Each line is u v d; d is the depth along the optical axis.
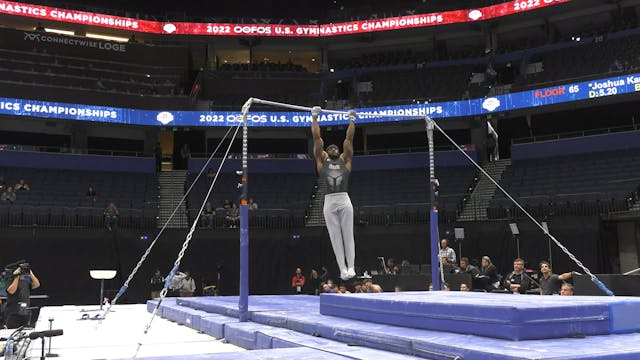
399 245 28.34
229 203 31.09
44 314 14.42
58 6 41.09
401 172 36.09
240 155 37.38
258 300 11.70
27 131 37.41
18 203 29.00
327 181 9.51
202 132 41.00
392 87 41.09
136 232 28.17
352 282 25.00
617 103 35.84
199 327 9.93
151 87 38.75
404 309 6.35
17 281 12.66
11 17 38.44
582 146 32.50
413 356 5.23
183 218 31.19
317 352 5.33
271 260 29.11
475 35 42.09
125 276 27.55
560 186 29.47
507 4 38.22
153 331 10.05
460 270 17.11
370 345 5.84
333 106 37.78
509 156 39.38
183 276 23.39
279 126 36.78
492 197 31.06
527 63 38.78
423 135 40.59
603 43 36.50
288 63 43.72
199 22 42.66
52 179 32.66
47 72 37.16
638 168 28.67
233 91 40.88
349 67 44.38
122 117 34.97
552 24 40.16
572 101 31.95
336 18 44.75
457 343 4.94
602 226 24.86
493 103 34.22
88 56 39.38
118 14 42.72
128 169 35.28
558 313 5.23
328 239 29.00
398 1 46.09
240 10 46.59
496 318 5.21
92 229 27.52
